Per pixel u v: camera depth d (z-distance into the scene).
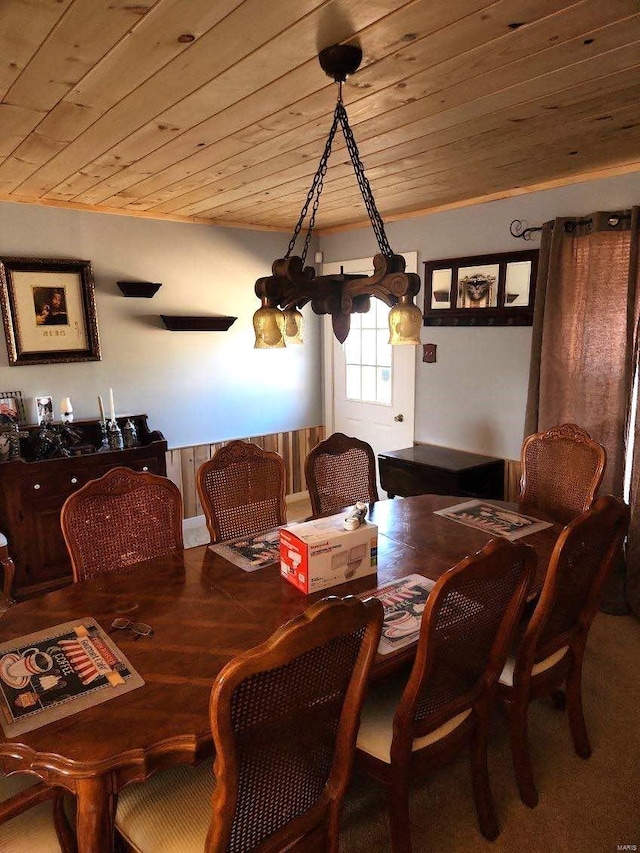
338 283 1.95
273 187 3.13
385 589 1.79
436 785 1.89
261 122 2.10
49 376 3.57
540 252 3.16
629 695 2.31
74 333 3.62
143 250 3.85
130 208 3.69
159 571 1.95
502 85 1.80
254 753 1.05
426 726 1.47
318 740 1.18
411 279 1.74
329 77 1.71
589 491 2.45
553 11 1.37
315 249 4.81
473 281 3.64
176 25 1.40
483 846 1.66
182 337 4.11
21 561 3.18
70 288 3.57
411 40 1.50
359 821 1.76
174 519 2.21
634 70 1.71
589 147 2.50
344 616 1.04
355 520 1.85
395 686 1.74
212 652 1.46
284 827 1.17
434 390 4.04
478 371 3.72
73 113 1.98
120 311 3.81
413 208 3.86
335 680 1.15
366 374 4.58
